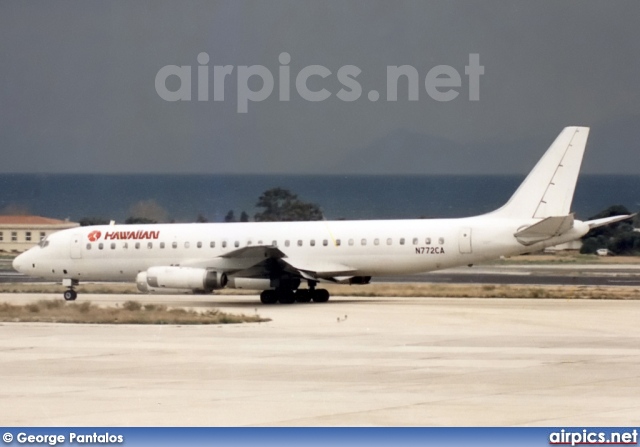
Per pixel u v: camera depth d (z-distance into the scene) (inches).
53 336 4862.2
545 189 6924.2
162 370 3715.6
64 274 7810.0
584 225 6845.5
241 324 5462.6
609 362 3870.6
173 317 5728.3
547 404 3038.9
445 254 6988.2
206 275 6998.0
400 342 4564.5
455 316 5925.2
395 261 7086.6
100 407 3026.6
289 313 6240.2
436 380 3467.0
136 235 7632.9
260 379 3503.9
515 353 4156.0
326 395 3198.8
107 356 4097.0
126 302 7229.3
